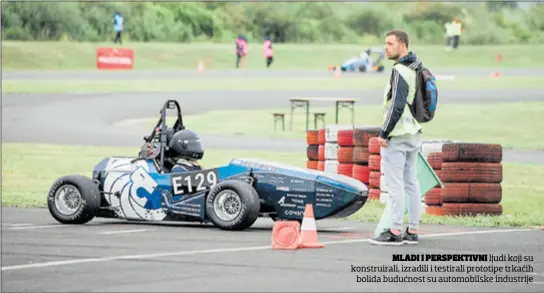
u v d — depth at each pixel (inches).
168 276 940.0
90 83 5851.4
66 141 3506.4
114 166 1537.9
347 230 1477.6
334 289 871.7
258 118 4269.2
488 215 1713.8
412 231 1262.3
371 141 1936.5
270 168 1419.8
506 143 3331.7
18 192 2224.4
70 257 1088.8
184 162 1524.4
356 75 6712.6
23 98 4992.6
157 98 5073.8
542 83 5359.3
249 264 1032.8
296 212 1397.6
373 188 1942.7
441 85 5374.0
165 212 1477.6
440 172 1739.7
